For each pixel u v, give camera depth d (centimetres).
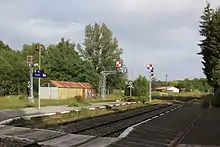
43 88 7131
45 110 3469
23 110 3344
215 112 3744
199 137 1691
